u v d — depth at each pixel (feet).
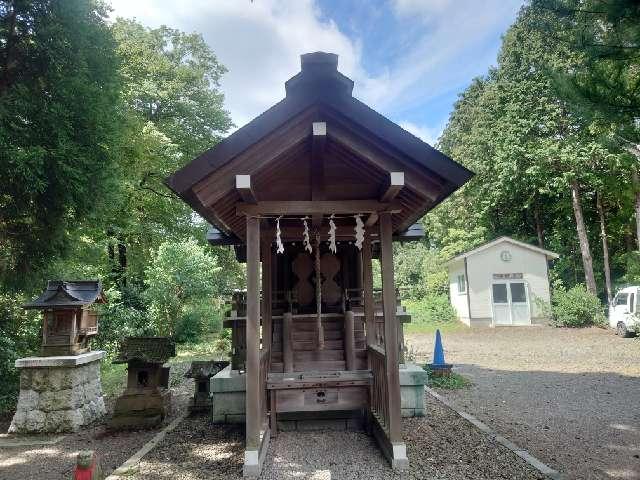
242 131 12.34
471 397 23.81
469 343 49.83
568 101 14.73
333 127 12.85
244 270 70.95
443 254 83.25
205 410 21.24
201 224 56.85
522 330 60.03
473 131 80.69
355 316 18.97
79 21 22.61
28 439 18.08
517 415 19.89
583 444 15.66
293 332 17.98
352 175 14.48
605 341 46.88
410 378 19.24
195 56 61.05
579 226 64.54
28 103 20.53
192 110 54.95
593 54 13.76
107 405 23.86
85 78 22.72
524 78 67.67
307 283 19.92
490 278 66.59
